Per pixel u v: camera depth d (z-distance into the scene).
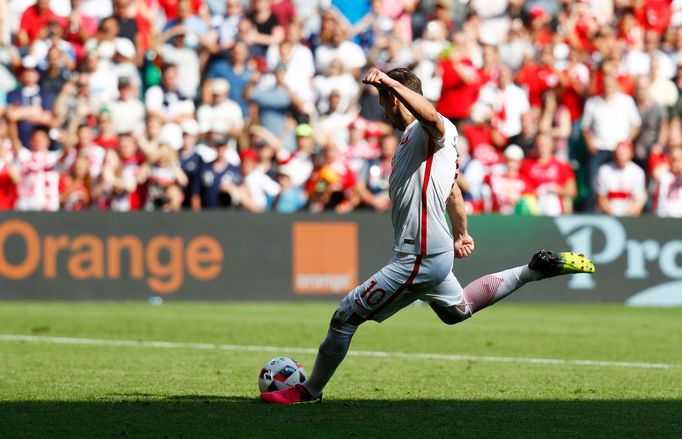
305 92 64.69
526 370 32.28
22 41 62.62
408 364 33.59
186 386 27.81
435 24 67.06
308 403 24.59
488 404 24.92
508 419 22.58
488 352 37.22
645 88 64.75
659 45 68.62
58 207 58.66
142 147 59.62
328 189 58.59
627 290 58.22
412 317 50.72
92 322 45.78
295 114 63.84
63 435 20.19
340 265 56.62
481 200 61.69
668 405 25.08
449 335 42.72
